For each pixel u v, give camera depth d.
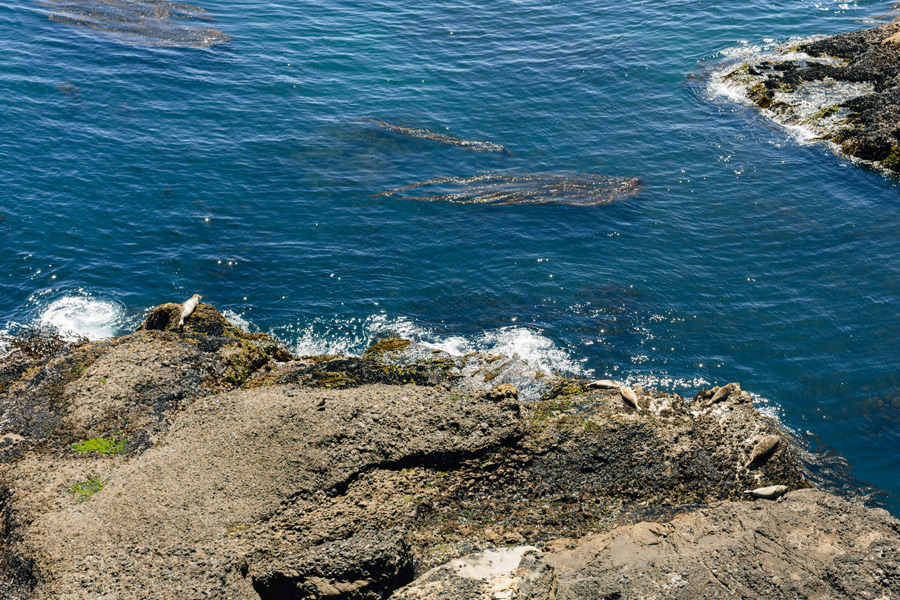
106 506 14.66
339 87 35.16
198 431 16.59
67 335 21.66
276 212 26.94
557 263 24.75
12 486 15.28
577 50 38.81
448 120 32.84
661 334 22.02
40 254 24.56
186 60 36.69
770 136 31.75
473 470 16.05
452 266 24.72
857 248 25.20
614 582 13.37
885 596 12.95
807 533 14.30
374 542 13.90
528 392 18.98
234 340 20.30
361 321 22.55
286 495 15.04
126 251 24.92
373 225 26.45
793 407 19.66
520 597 13.05
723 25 40.69
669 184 28.69
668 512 15.72
